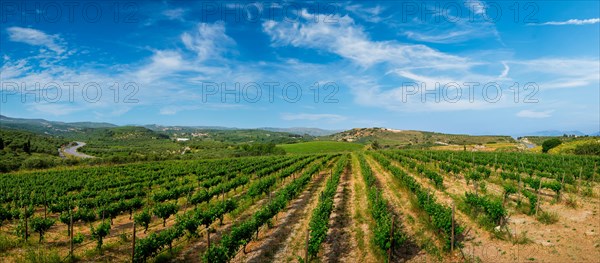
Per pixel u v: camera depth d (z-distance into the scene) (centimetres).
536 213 1568
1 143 8894
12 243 1475
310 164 5434
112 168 5428
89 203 2391
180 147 15000
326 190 2269
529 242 1264
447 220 1269
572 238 1275
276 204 1798
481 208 1684
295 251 1352
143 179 4200
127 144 17125
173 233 1356
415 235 1460
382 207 1633
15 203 2570
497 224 1475
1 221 1859
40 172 4966
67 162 6531
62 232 1750
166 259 1290
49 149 11006
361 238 1451
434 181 2631
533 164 3400
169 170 5125
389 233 1184
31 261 1257
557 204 1800
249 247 1444
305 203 2286
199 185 3341
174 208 1911
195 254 1359
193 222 1480
